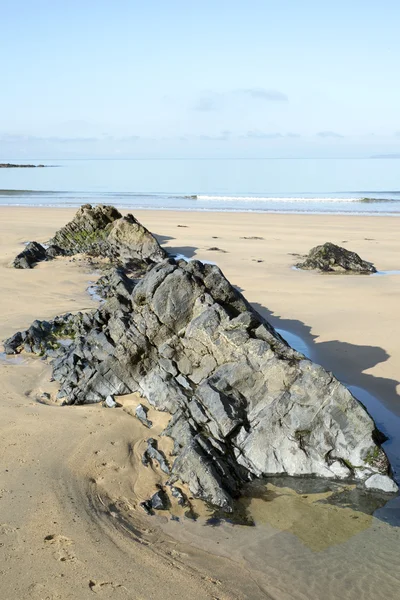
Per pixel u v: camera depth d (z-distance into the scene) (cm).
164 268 1567
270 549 1055
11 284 2884
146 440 1373
